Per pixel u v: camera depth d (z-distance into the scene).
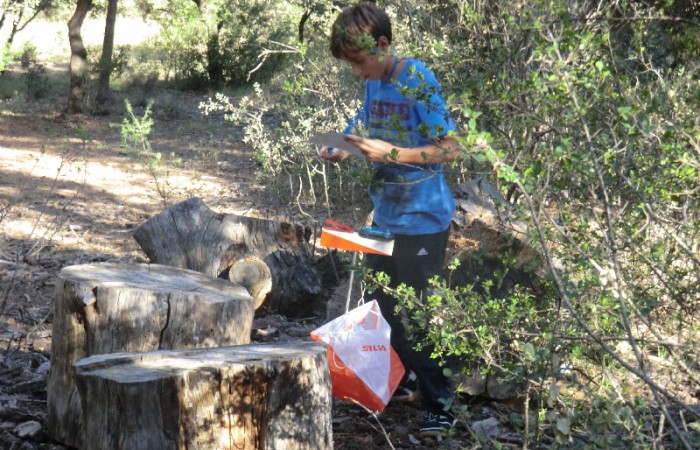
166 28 27.14
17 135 16.42
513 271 4.70
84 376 3.32
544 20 3.15
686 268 3.44
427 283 4.11
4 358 5.04
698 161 2.87
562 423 3.09
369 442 4.09
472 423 4.29
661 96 3.51
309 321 6.41
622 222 3.23
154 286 4.12
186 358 3.41
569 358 3.58
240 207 10.10
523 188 2.81
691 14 6.30
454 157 3.44
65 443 3.93
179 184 11.73
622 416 3.10
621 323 3.23
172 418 3.17
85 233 8.75
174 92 25.52
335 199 9.11
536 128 3.75
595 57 3.32
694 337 3.56
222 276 6.39
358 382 3.96
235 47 26.20
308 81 8.21
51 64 32.75
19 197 10.27
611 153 2.85
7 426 4.09
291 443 3.38
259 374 3.28
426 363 4.10
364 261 4.23
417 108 3.82
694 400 4.23
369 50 3.56
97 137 17.06
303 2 8.81
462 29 6.00
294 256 6.45
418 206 4.06
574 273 3.55
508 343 3.92
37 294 6.58
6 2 24.08
